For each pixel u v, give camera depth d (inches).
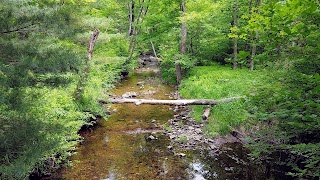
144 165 312.3
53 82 213.2
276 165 294.2
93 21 403.9
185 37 692.1
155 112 511.2
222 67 742.5
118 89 687.1
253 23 132.6
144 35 749.3
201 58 787.4
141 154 341.4
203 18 647.8
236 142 371.2
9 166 167.0
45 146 185.9
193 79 650.8
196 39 762.8
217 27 730.2
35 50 194.4
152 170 300.5
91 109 409.7
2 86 175.9
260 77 278.4
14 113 187.2
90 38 415.8
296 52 146.0
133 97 601.3
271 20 125.1
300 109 166.2
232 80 562.9
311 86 141.6
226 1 633.6
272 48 135.8
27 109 195.3
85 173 290.7
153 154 341.4
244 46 753.6
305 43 141.5
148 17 697.0
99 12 801.6
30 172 240.4
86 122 388.8
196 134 402.6
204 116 442.3
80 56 262.4
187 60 681.0
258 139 297.6
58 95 337.7
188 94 571.8
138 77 865.5
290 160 280.8
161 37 737.6
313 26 120.6
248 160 320.5
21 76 183.3
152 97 603.5
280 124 231.6
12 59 188.7
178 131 416.8
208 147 361.1
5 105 181.5
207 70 699.4
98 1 581.9
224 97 496.1
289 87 181.2
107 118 457.7
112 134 408.2
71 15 240.8
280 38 125.5
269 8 125.0
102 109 466.3
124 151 350.0
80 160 321.7
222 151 347.6
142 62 1177.4
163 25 703.7
